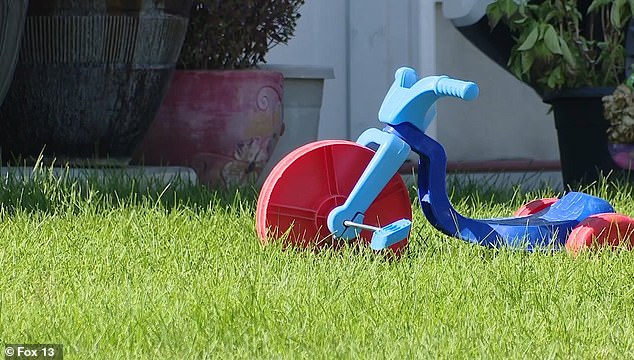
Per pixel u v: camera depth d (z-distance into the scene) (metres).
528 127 23.19
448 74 22.23
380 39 21.64
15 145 16.30
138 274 9.62
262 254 10.59
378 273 9.97
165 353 7.27
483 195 16.23
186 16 16.31
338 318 8.17
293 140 18.61
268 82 17.36
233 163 17.22
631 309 8.77
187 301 8.59
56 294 8.81
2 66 14.52
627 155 17.34
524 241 11.19
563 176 18.34
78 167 16.20
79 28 15.50
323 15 21.72
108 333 7.62
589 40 18.88
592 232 11.10
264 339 7.54
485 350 7.36
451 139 22.50
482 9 18.41
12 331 7.75
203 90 17.08
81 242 11.02
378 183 11.00
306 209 11.17
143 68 15.90
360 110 21.84
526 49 17.77
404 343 7.51
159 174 15.94
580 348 7.56
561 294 9.12
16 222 11.88
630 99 17.11
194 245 10.95
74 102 15.80
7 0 14.27
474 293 9.06
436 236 11.93
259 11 17.89
